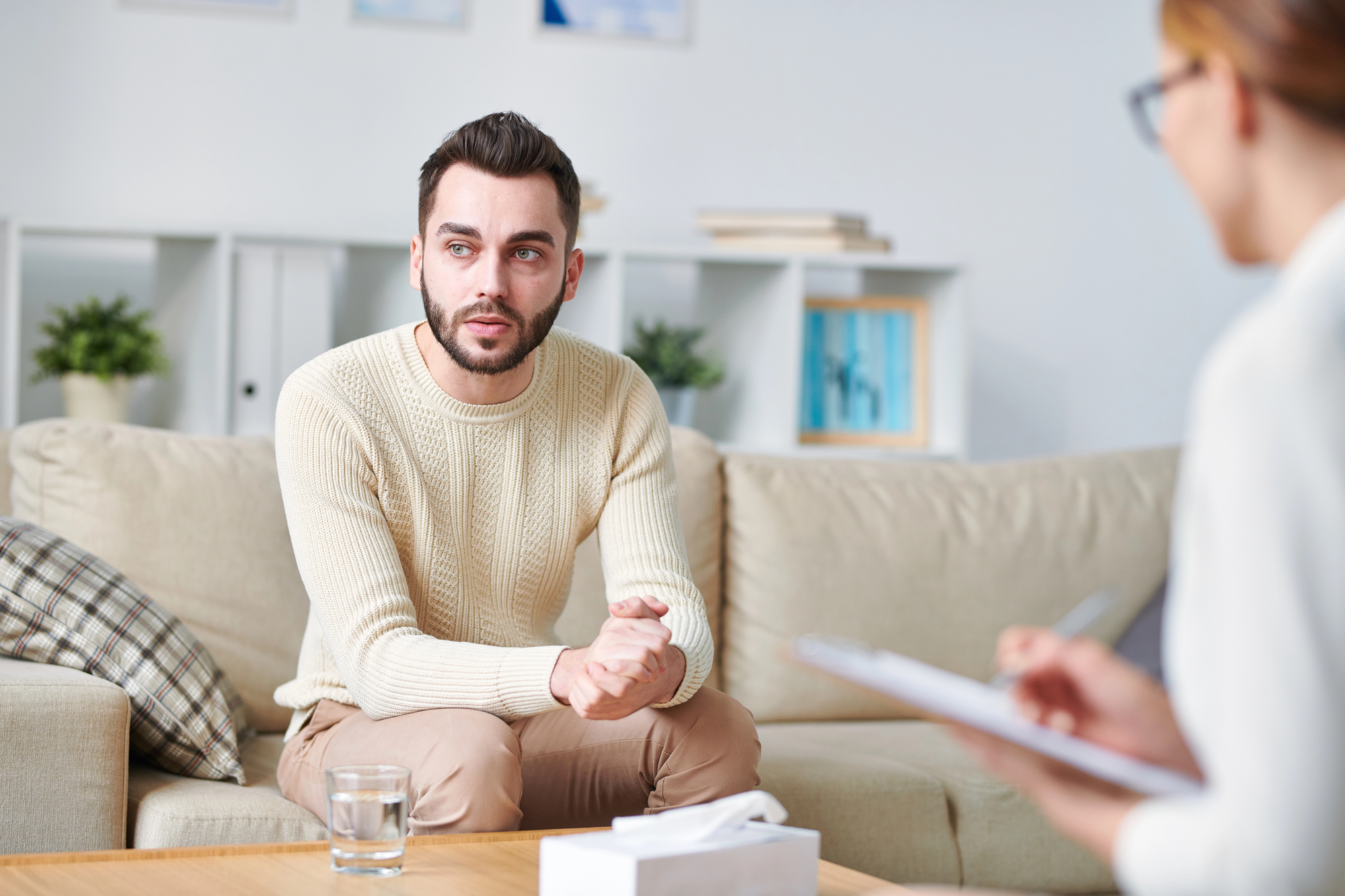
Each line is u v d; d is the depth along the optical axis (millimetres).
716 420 3162
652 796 1383
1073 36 3402
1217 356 573
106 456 1773
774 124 3236
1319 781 517
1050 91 3395
